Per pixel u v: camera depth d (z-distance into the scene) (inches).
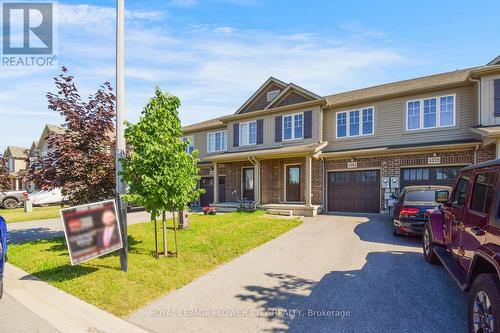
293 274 213.0
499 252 107.7
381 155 532.4
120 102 235.1
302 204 583.2
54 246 322.3
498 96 435.2
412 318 142.2
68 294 179.9
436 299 163.9
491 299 103.1
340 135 604.7
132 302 165.0
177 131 262.8
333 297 169.9
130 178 237.6
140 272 213.9
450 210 190.5
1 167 729.6
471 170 159.9
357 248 284.2
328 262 240.8
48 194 946.7
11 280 209.5
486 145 421.1
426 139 511.2
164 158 241.4
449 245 192.9
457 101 489.1
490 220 122.3
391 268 221.3
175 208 260.2
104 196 330.6
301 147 570.9
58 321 145.1
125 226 221.6
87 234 189.0
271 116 687.7
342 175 582.6
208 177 844.6
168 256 258.7
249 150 719.1
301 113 634.8
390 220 453.1
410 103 531.8
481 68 437.4
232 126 762.2
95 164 321.7
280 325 138.5
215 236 335.9
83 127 327.3
